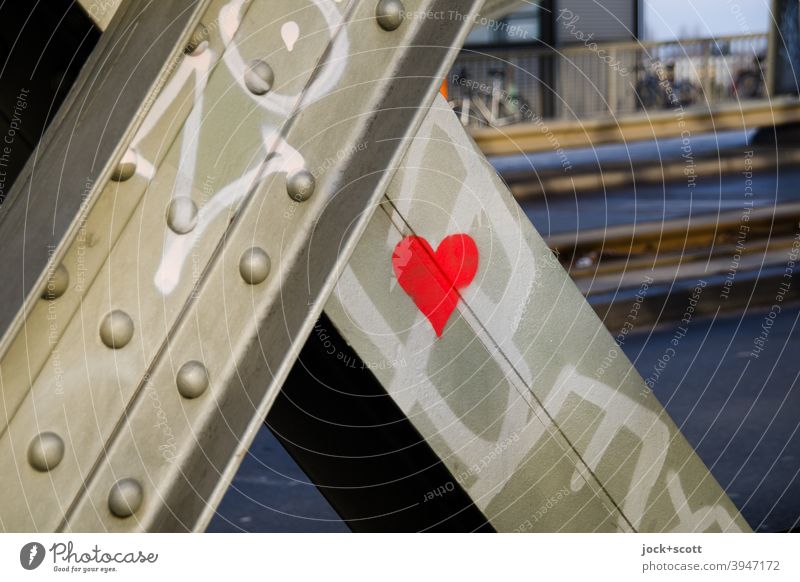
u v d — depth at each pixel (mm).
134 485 945
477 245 1187
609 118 10453
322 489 1391
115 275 963
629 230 7781
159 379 962
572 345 1243
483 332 1203
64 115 1056
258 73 1035
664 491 1320
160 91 996
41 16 1385
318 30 1064
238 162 1019
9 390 916
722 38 10695
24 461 920
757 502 3635
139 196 980
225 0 1030
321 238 1031
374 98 1073
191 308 978
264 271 1007
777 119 10594
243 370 991
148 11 1049
